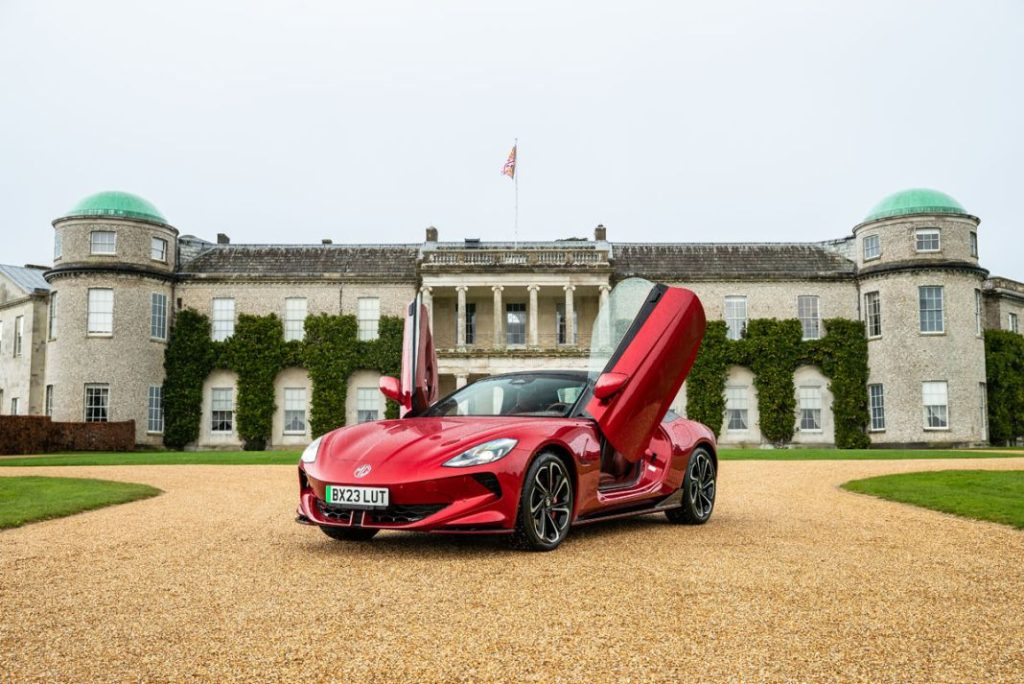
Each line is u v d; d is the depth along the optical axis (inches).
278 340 1339.8
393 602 138.8
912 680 98.3
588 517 211.5
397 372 1334.9
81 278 1263.5
